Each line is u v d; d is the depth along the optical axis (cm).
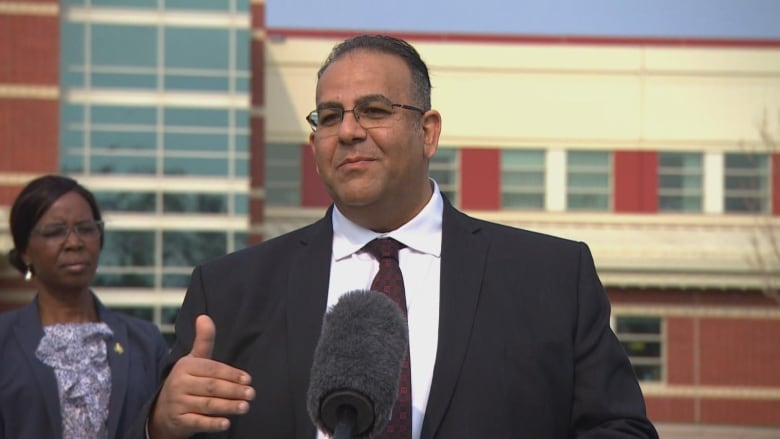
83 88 3212
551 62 3772
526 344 357
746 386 3584
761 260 3425
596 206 3759
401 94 366
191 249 3238
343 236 386
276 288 378
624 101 3775
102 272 3188
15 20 3162
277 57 3697
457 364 351
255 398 358
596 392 357
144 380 559
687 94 3772
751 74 3772
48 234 564
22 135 3145
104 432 539
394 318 300
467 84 3766
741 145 3738
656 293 3625
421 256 381
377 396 285
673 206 3759
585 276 375
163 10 3269
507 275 370
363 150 362
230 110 3284
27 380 536
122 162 3219
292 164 3684
